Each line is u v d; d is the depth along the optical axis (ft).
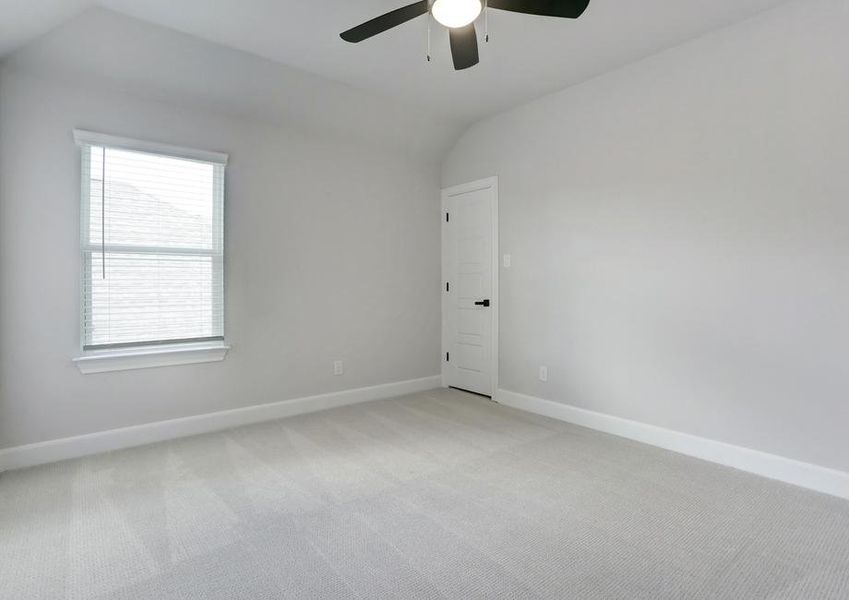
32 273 8.57
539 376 12.04
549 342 11.76
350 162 12.94
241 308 11.05
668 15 8.07
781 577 5.29
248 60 9.62
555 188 11.54
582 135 10.89
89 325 9.20
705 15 8.07
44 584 5.15
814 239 7.52
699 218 8.88
